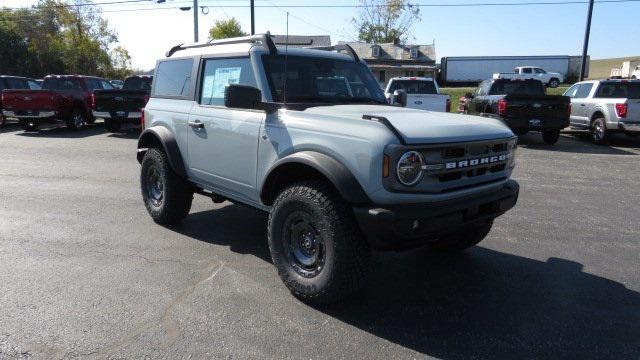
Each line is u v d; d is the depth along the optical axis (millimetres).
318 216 3654
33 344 3256
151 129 5707
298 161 3760
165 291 4094
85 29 65625
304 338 3410
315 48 5566
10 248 5062
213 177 4980
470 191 3748
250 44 4695
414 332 3535
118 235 5535
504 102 13773
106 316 3646
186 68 5516
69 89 17172
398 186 3367
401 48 60312
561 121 13977
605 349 3357
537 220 6586
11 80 17672
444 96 15320
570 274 4691
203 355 3172
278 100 4395
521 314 3850
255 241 5414
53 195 7441
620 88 15023
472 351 3297
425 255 5148
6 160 10633
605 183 9156
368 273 3670
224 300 3955
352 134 3545
